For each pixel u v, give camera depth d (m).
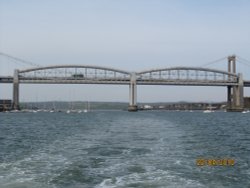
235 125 92.75
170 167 25.84
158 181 21.36
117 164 26.88
